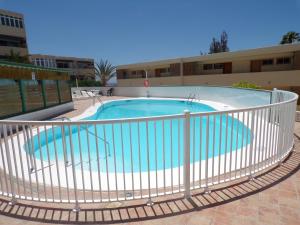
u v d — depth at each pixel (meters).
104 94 27.91
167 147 7.34
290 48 16.62
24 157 4.92
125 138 8.45
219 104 14.34
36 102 10.77
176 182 3.49
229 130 8.86
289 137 4.34
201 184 3.24
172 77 25.06
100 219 2.54
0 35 27.77
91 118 11.60
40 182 3.64
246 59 20.59
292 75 17.11
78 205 2.71
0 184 3.15
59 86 13.38
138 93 24.02
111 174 4.02
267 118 3.63
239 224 2.39
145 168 5.62
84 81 34.97
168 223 2.44
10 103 8.85
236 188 3.15
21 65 9.45
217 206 2.73
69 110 14.06
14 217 2.63
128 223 2.46
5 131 2.78
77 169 4.42
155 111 16.70
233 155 4.82
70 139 2.61
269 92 8.27
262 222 2.41
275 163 3.88
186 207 2.72
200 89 17.73
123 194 3.08
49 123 2.62
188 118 2.75
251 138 3.33
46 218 2.60
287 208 2.65
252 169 3.70
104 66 37.03
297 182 3.29
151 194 2.97
